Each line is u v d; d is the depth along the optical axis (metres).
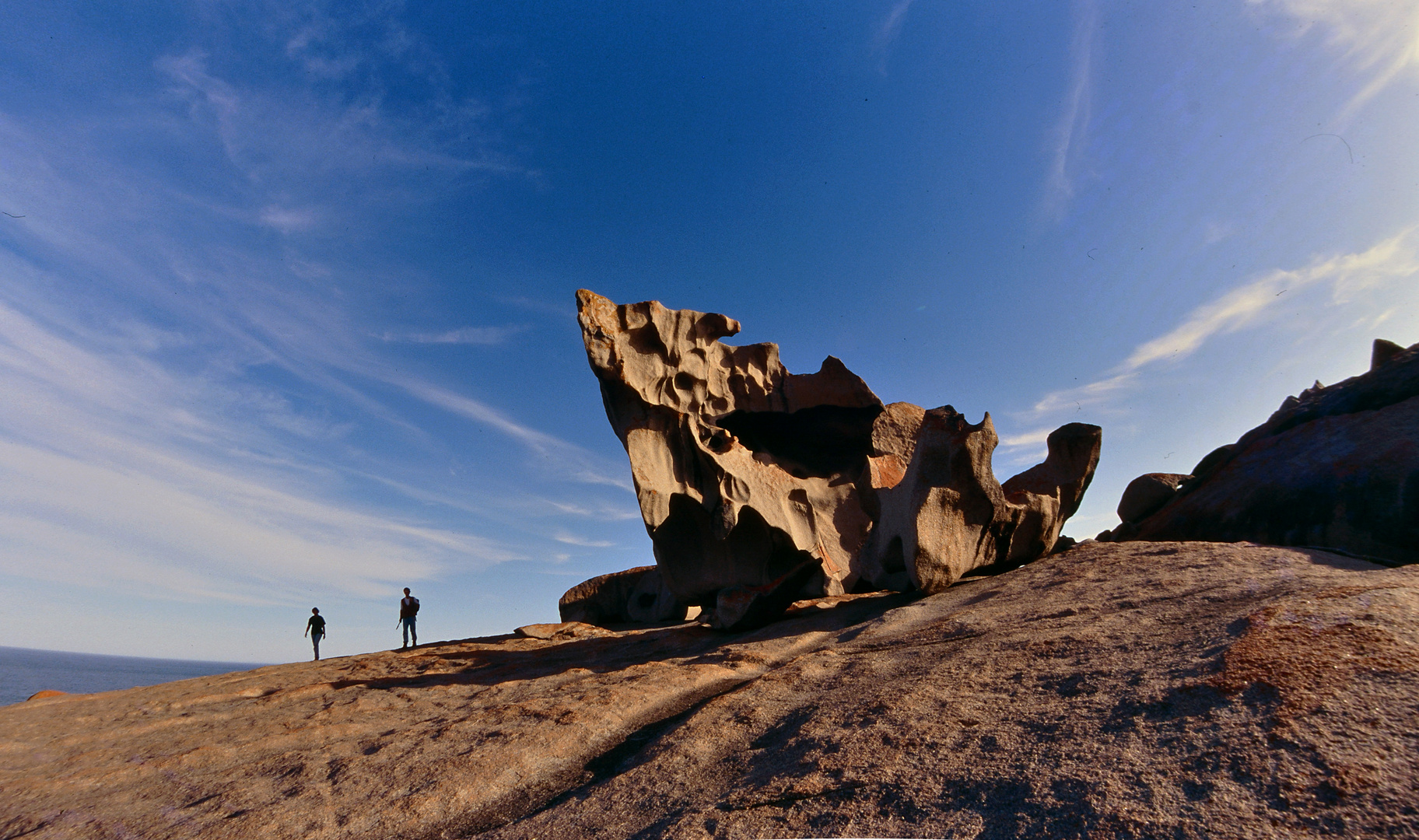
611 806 4.91
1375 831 2.69
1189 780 3.29
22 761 8.06
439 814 5.30
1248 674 4.00
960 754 4.20
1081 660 5.31
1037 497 12.12
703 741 5.72
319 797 5.77
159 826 5.57
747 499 15.11
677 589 16.45
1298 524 9.77
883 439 17.66
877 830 3.63
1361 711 3.38
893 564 12.76
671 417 15.01
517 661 12.29
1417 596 4.46
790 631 10.68
